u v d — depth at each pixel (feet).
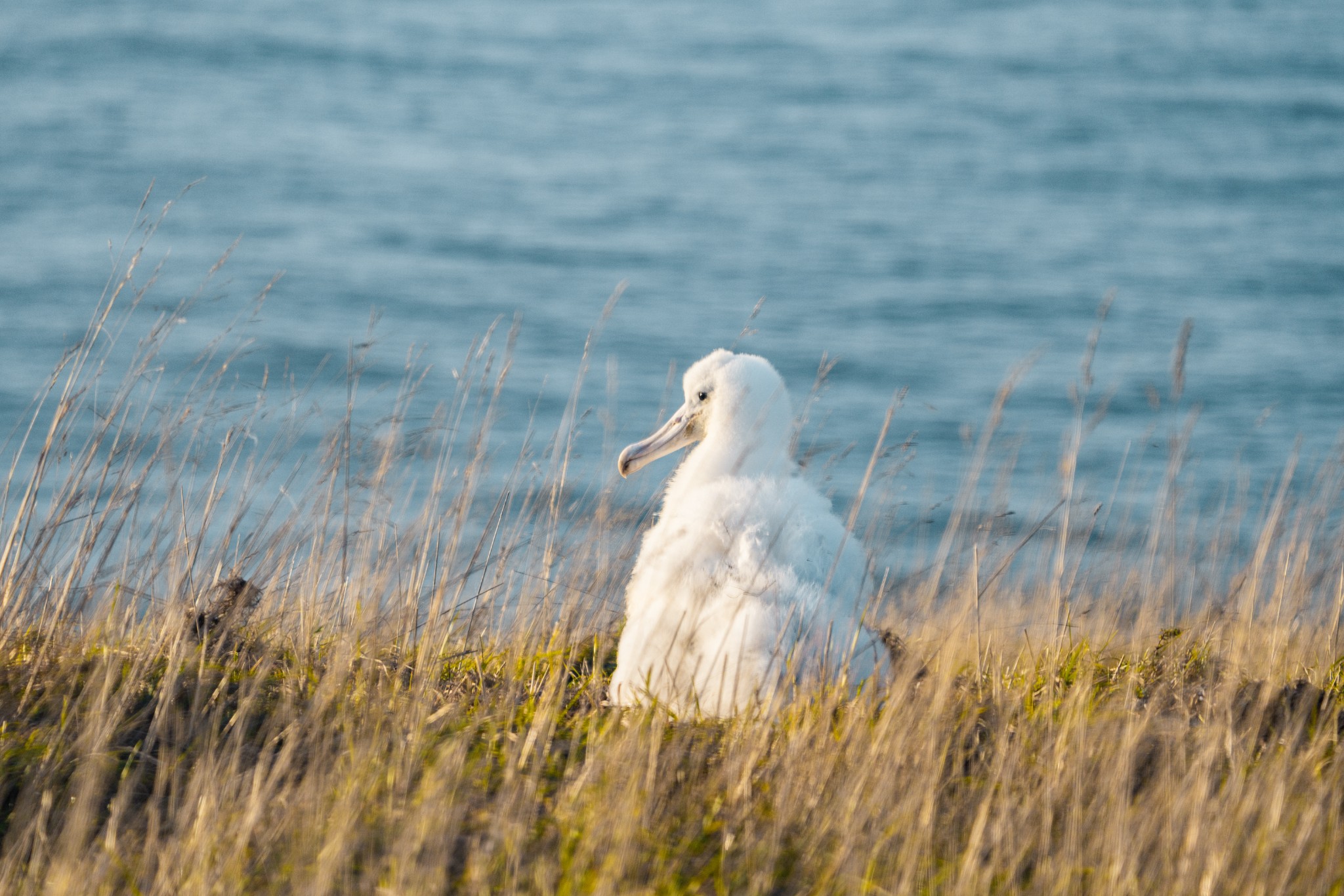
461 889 28.81
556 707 37.78
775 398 45.85
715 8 631.15
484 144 347.97
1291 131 361.51
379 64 464.24
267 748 33.22
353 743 34.78
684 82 442.91
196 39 473.67
